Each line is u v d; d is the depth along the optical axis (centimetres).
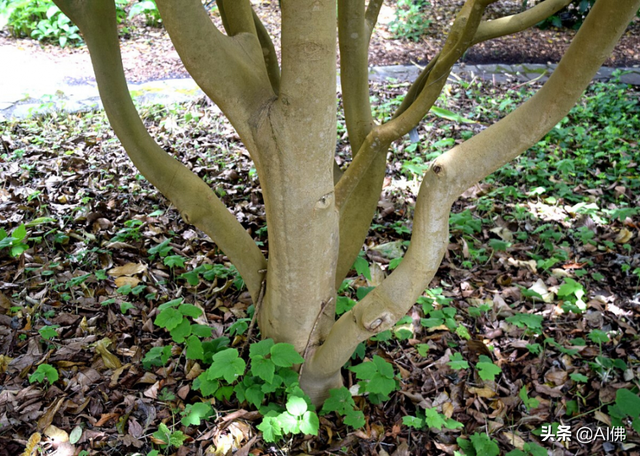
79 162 387
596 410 222
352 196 213
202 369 223
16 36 661
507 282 295
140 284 275
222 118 470
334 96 153
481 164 148
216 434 197
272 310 195
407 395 219
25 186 355
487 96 544
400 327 252
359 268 240
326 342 191
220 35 153
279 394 209
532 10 179
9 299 257
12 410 204
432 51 678
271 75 217
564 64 131
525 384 235
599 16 120
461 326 249
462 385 229
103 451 193
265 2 783
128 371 223
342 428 208
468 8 152
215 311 262
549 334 262
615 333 264
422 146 434
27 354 228
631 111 504
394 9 804
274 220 172
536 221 351
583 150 432
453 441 208
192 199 188
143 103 490
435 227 158
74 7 158
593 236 340
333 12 140
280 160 159
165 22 146
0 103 484
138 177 369
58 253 295
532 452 195
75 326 246
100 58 165
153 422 203
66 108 479
